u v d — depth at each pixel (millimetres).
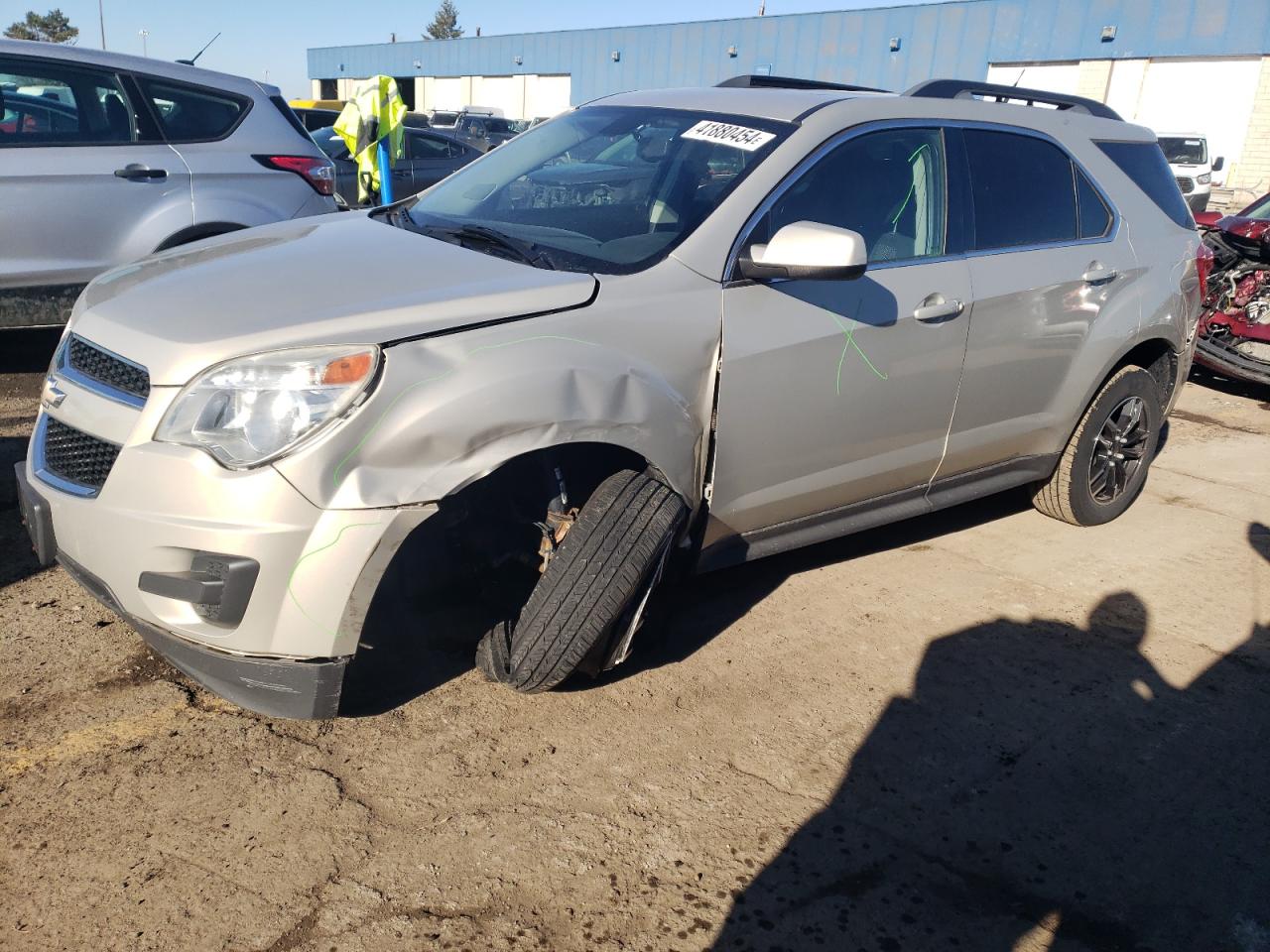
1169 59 27391
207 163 5609
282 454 2320
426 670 3143
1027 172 3979
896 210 3492
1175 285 4488
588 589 2635
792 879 2428
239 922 2166
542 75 41875
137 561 2416
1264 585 4223
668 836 2529
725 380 2973
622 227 3174
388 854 2393
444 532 2816
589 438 2652
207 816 2457
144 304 2688
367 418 2365
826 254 2801
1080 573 4219
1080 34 28391
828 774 2816
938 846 2580
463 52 45188
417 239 3154
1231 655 3635
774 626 3576
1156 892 2488
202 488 2328
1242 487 5473
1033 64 29594
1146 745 3068
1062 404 4188
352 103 7594
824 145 3301
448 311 2559
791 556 4164
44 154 5109
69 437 2648
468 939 2180
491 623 3389
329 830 2449
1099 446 4559
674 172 3309
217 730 2777
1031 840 2629
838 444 3371
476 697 3025
